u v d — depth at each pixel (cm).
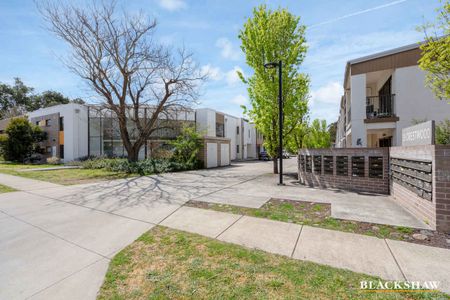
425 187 391
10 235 390
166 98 1596
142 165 1429
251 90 1143
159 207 555
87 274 265
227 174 1269
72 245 347
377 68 951
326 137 1934
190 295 218
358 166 686
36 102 4122
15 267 284
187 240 351
